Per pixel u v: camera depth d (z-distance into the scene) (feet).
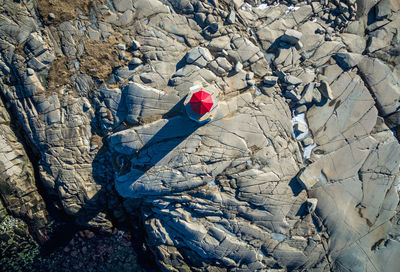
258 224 33.04
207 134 32.09
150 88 32.30
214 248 32.60
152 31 33.14
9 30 32.73
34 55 32.83
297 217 33.24
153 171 32.22
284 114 32.94
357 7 33.73
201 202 32.50
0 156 33.73
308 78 33.12
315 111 33.47
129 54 33.04
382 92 33.71
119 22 33.19
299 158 33.14
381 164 33.65
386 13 33.68
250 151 32.48
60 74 33.19
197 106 28.02
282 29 33.47
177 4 33.22
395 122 33.78
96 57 33.01
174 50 33.09
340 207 33.32
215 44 32.96
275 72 33.32
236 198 32.55
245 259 33.17
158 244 33.45
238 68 32.50
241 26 33.40
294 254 33.32
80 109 33.27
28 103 33.37
